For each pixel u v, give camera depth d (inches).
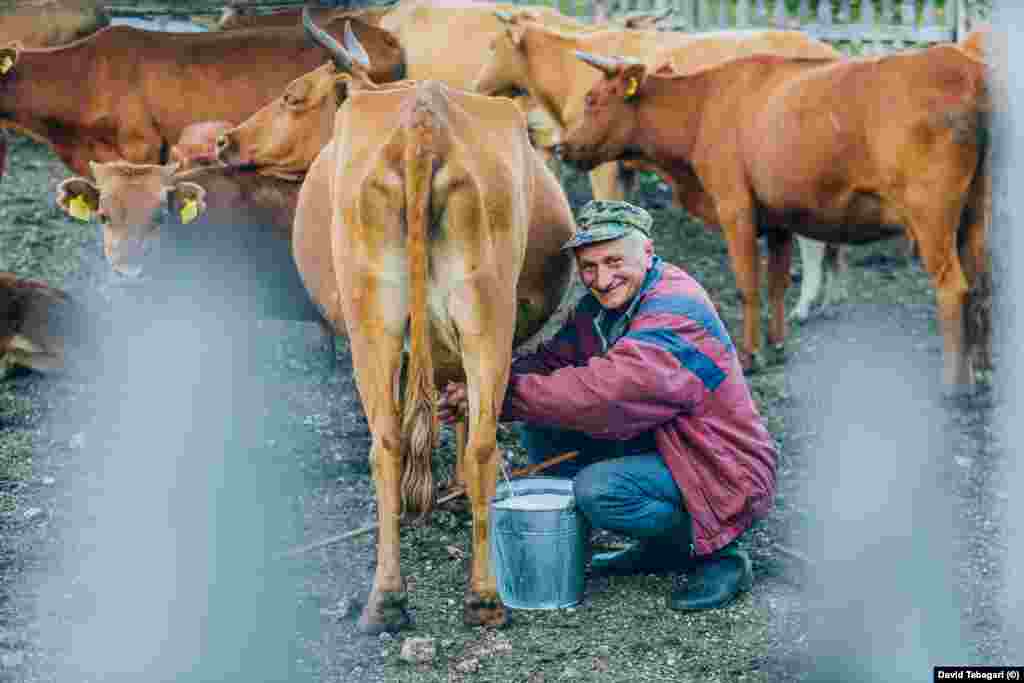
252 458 230.2
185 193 233.3
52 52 303.9
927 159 253.4
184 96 305.0
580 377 164.9
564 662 158.7
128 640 165.3
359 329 156.8
